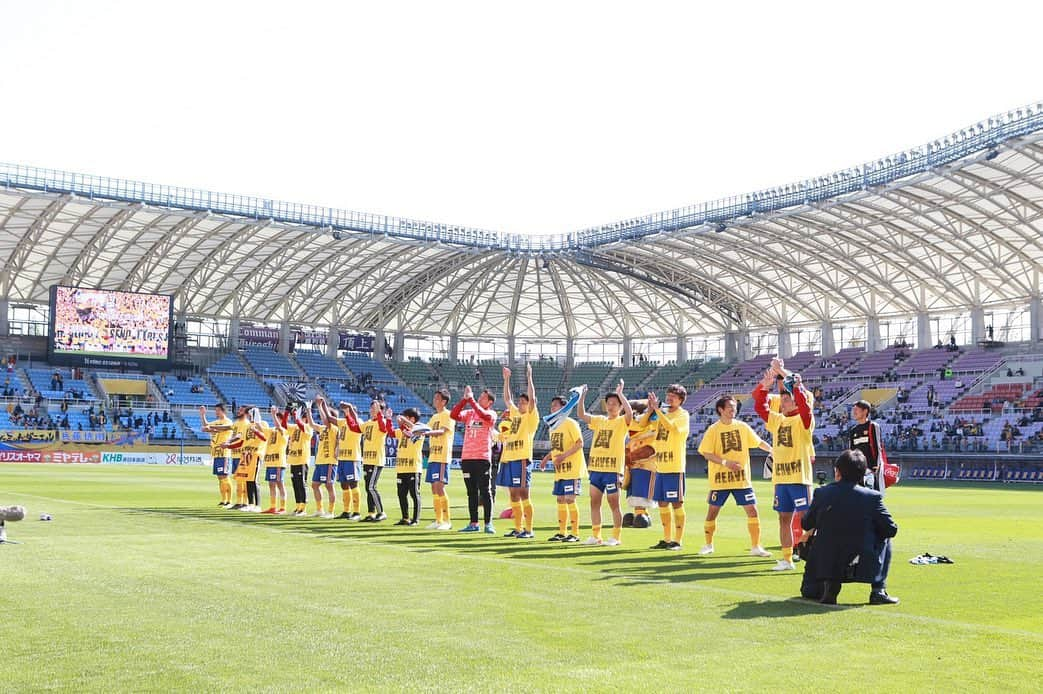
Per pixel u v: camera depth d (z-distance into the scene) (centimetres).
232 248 7206
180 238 6838
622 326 9681
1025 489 4975
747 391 8719
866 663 804
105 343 7494
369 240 7294
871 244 6794
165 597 1066
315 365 9169
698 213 6719
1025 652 847
